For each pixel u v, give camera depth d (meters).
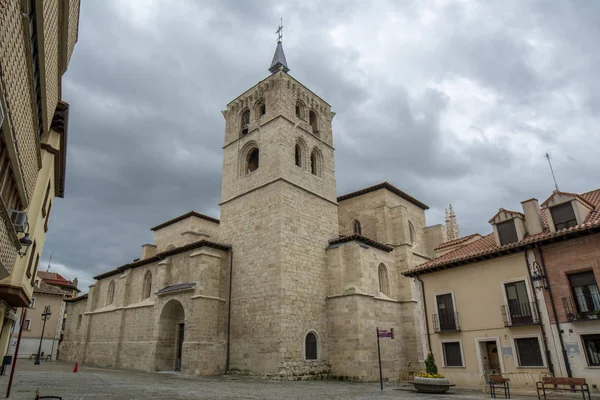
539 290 20.89
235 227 36.94
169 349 35.09
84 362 45.75
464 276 24.33
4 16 6.17
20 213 11.24
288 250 32.53
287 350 29.28
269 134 37.69
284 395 19.16
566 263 20.16
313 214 36.81
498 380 18.48
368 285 33.84
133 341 39.06
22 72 8.43
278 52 48.22
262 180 36.25
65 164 20.80
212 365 30.84
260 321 31.00
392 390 22.53
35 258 19.30
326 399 17.81
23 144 10.33
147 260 41.59
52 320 59.06
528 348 20.86
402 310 37.31
